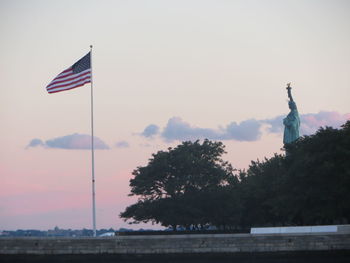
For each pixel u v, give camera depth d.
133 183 172.62
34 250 114.81
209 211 170.62
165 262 115.94
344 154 141.00
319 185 143.00
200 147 177.75
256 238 117.38
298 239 117.50
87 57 121.50
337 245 117.25
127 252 115.94
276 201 151.88
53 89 119.81
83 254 115.19
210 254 116.56
